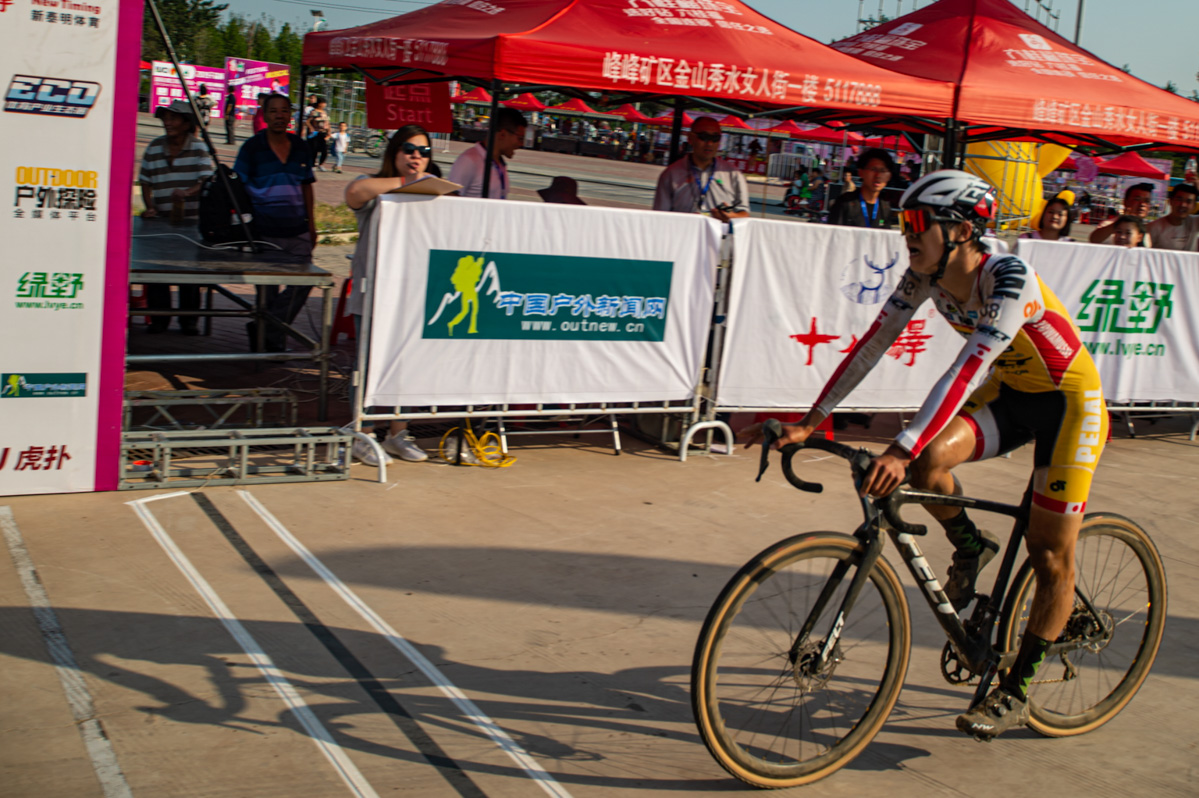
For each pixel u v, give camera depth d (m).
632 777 2.50
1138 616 3.69
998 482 5.53
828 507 4.81
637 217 4.99
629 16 5.83
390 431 5.00
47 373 3.91
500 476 4.88
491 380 4.91
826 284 5.54
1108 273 6.17
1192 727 3.01
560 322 4.98
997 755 2.76
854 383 2.67
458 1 6.78
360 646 3.05
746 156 28.50
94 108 3.77
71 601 3.17
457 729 2.64
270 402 5.11
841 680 3.04
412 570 3.66
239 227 5.89
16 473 3.95
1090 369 2.54
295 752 2.47
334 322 7.55
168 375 6.12
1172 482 5.82
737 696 2.83
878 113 6.12
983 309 2.38
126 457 4.22
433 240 4.60
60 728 2.48
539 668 3.02
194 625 3.09
